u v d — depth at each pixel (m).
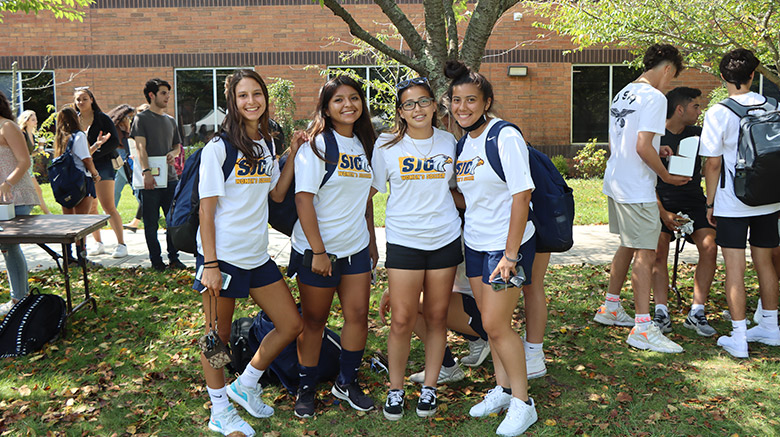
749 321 4.88
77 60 13.86
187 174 3.17
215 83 14.01
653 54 4.27
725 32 7.45
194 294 5.71
